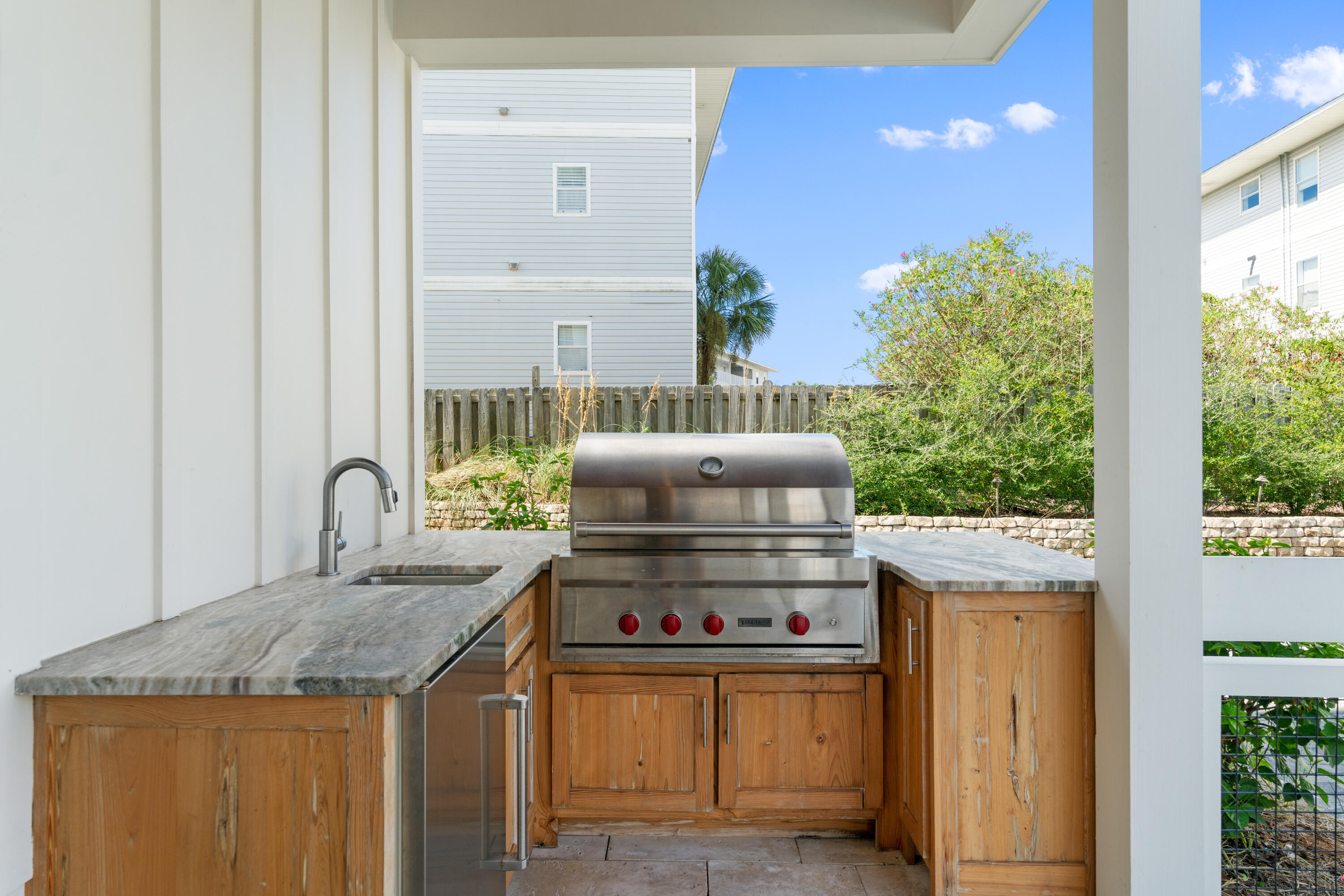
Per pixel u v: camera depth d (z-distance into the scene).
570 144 10.14
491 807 1.76
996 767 2.13
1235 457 5.78
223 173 1.82
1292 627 2.13
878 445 6.08
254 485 1.96
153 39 1.58
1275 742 2.12
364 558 2.45
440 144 10.02
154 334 1.59
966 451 5.85
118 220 1.48
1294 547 5.38
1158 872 1.94
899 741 2.45
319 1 2.33
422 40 2.96
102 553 1.44
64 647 1.35
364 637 1.46
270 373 2.03
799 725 2.52
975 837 2.13
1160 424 1.94
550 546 2.75
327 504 2.14
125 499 1.50
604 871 2.43
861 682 2.51
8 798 1.20
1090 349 6.27
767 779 2.51
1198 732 1.93
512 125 10.09
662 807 2.52
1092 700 2.11
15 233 1.20
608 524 2.42
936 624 2.12
